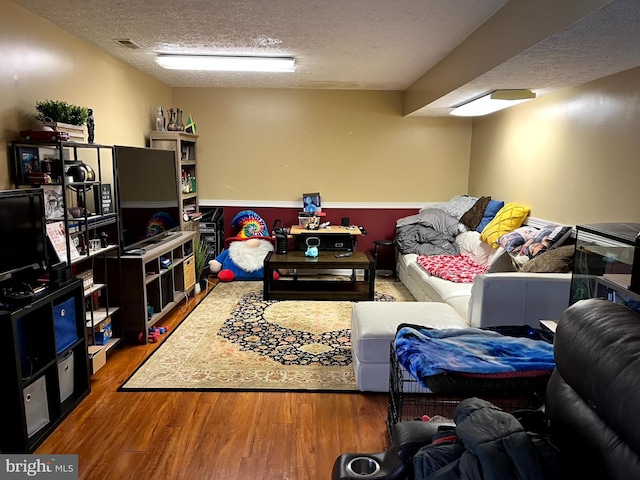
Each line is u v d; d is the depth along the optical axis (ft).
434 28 11.03
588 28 7.09
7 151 9.21
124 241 12.14
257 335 12.89
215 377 10.42
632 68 9.98
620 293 7.01
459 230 18.33
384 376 9.72
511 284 9.89
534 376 6.41
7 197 7.80
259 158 20.34
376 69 15.80
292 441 8.12
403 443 5.08
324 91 19.95
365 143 20.35
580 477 4.02
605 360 3.97
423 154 20.51
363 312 10.62
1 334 7.26
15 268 8.02
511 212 15.25
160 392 9.76
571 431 4.43
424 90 16.46
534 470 3.83
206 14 10.19
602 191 11.19
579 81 11.55
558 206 13.32
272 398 9.55
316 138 20.25
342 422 8.72
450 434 4.89
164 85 18.84
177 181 16.35
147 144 16.79
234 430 8.43
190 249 16.49
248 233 19.93
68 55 11.49
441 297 12.91
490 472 3.81
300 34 11.66
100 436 8.20
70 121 10.20
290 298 16.21
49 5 9.57
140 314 12.19
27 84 9.85
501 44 9.56
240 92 19.88
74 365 9.45
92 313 10.69
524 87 12.51
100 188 11.27
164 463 7.50
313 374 10.60
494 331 8.20
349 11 9.92
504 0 9.14
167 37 12.03
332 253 17.33
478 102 14.28
